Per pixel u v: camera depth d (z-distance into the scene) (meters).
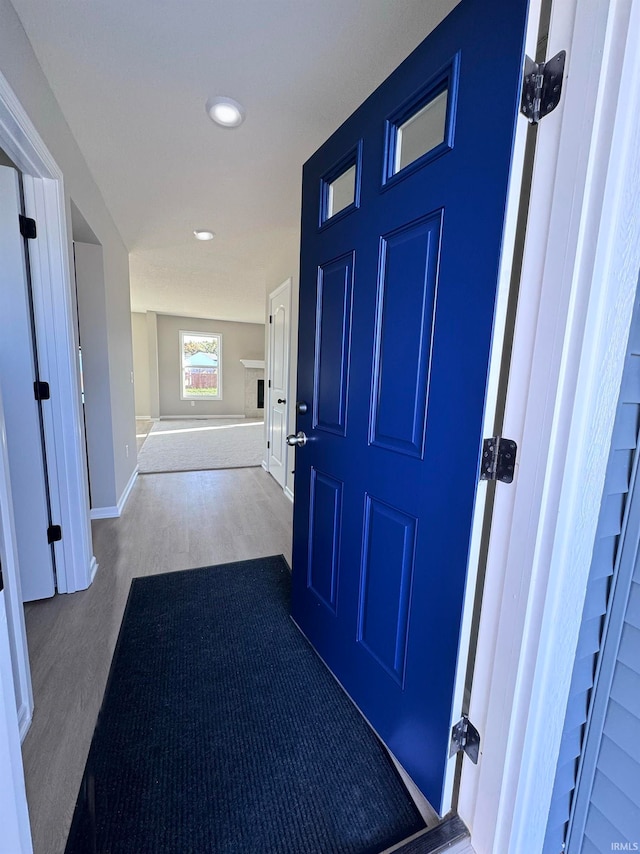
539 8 0.65
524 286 0.72
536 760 0.80
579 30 0.60
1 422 1.03
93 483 2.87
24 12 1.18
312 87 1.48
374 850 0.88
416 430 0.94
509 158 0.68
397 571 1.03
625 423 0.73
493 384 0.75
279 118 1.67
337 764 1.08
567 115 0.63
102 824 0.91
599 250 0.63
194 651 1.51
